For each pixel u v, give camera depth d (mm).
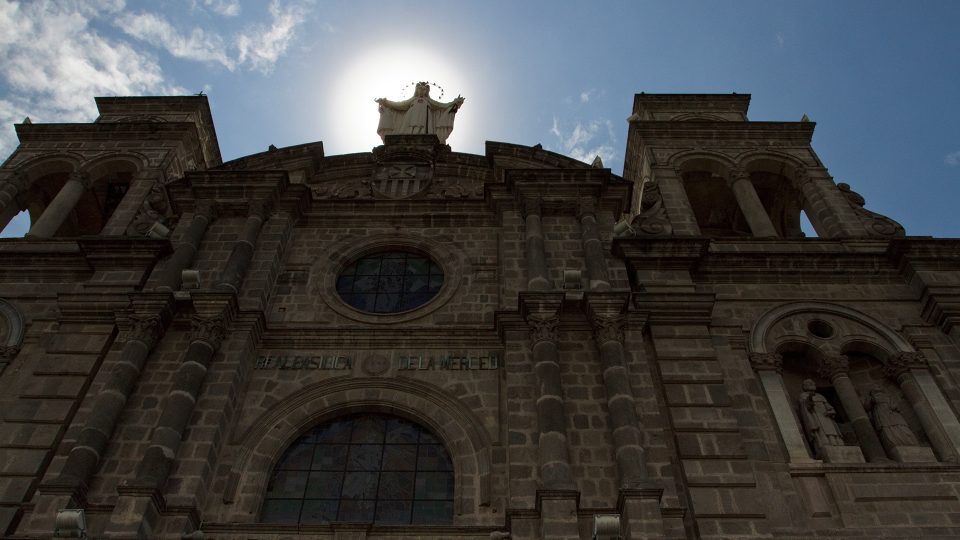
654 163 28844
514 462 17969
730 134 30141
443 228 25688
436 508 18484
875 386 21578
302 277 24031
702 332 21094
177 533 16609
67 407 19469
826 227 26422
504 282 22859
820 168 28625
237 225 25094
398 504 18578
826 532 17219
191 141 31000
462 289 23469
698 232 25828
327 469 19297
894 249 23609
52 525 16297
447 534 17172
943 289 22391
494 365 20875
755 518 16969
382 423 20250
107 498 17359
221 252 24062
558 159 27578
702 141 30031
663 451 18062
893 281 23484
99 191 31578
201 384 19562
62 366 20422
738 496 17328
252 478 18672
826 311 22625
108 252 23516
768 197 30969
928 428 19766
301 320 22688
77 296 21969
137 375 19828
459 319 22547
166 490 17453
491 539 16578
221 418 19016
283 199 26016
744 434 19219
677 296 21766
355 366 21031
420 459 19453
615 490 17469
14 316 22672
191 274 21750
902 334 21922
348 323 22562
